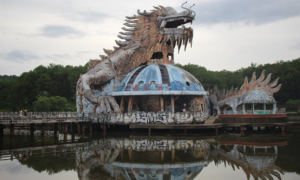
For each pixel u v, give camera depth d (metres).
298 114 55.03
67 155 25.02
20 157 24.14
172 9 46.31
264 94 39.31
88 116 41.19
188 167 21.25
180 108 43.94
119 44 45.69
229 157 24.05
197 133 37.16
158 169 20.81
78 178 18.75
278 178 18.41
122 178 18.94
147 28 46.59
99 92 43.28
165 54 46.38
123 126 41.50
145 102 42.66
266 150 26.77
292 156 24.20
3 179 18.20
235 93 42.88
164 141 31.83
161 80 40.72
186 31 44.75
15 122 33.00
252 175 19.11
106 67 43.41
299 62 75.31
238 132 38.72
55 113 43.03
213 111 47.44
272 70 75.00
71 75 75.50
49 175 19.23
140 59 46.41
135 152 26.02
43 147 28.77
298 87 69.31
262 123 37.00
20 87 74.06
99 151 26.59
